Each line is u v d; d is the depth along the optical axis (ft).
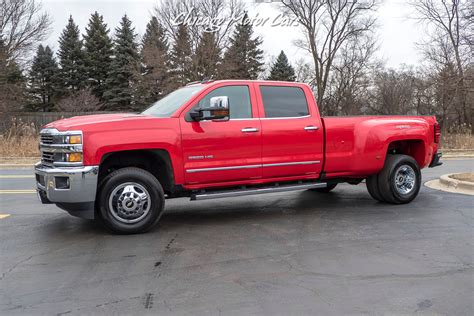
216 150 20.10
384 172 24.88
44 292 12.71
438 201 26.17
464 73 82.79
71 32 174.91
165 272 14.33
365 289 12.80
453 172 41.16
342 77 132.67
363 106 133.69
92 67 169.17
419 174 25.81
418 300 12.04
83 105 144.66
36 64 175.11
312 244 17.39
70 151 17.69
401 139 24.81
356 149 23.49
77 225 20.80
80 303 11.93
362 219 21.71
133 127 18.62
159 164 20.22
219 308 11.59
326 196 28.55
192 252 16.47
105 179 18.56
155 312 11.37
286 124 21.66
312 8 124.06
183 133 19.42
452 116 103.30
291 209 24.40
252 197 28.37
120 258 15.80
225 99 18.84
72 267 14.85
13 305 11.84
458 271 14.23
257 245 17.33
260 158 21.07
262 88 21.62
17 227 20.45
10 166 50.44
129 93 155.22
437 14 91.61
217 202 26.71
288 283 13.29
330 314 11.23
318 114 22.79
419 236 18.43
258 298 12.22
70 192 17.66
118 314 11.26
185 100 20.30
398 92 125.18
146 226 19.12
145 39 128.77
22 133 65.87
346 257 15.70
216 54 109.50
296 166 22.02
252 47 141.79
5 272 14.40
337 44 127.85
